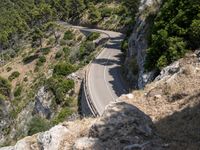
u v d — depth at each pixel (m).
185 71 21.44
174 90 19.88
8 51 135.75
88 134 14.20
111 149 13.13
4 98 81.00
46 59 104.75
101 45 80.31
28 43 131.38
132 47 52.03
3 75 108.38
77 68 68.25
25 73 103.81
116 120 13.92
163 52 31.42
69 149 14.09
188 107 17.14
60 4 150.88
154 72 31.70
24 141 16.30
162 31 31.92
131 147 12.92
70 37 109.38
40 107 56.41
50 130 15.43
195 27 28.59
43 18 147.12
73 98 50.97
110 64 59.66
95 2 133.12
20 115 64.75
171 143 13.30
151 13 44.78
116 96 42.84
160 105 18.89
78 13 135.12
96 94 43.75
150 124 14.08
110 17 111.06
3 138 63.88
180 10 31.58
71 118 43.97
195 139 13.61
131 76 46.94
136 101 20.39
